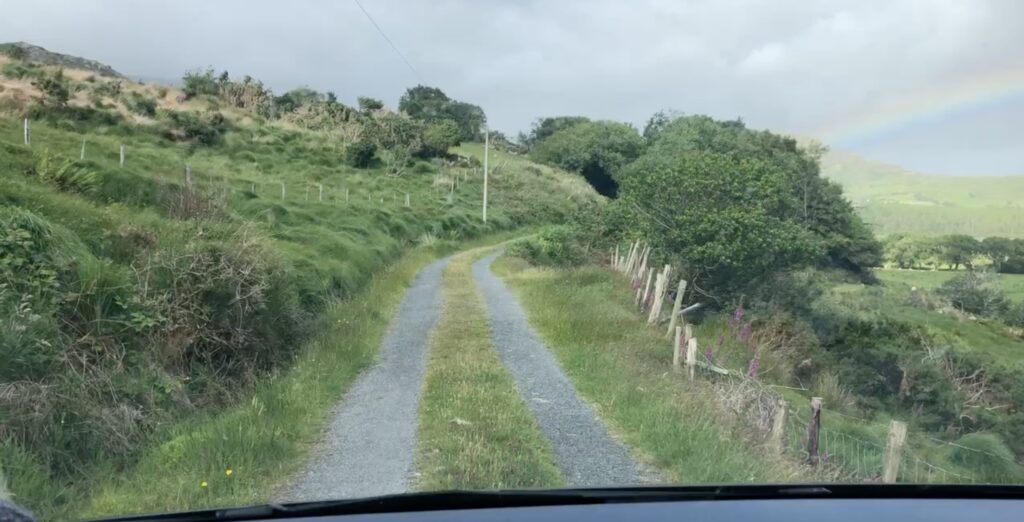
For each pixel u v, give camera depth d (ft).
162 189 55.83
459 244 123.95
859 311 74.43
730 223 61.41
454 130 225.56
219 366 32.99
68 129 109.60
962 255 134.92
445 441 22.95
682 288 47.70
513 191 199.21
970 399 53.21
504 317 51.98
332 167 157.28
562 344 40.98
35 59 196.13
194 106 164.04
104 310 28.94
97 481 20.99
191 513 10.30
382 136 200.13
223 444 21.71
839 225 115.96
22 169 48.98
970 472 37.24
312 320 43.45
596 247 97.55
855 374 54.49
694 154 72.90
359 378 33.88
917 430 47.26
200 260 34.99
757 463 22.35
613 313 52.24
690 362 35.70
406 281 71.15
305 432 25.11
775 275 66.08
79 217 36.73
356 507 10.27
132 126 124.26
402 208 128.36
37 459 20.45
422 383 32.81
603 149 272.31
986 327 85.30
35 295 25.95
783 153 126.72
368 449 23.32
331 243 67.67
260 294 36.27
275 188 102.01
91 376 25.14
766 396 32.22
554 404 29.50
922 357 56.18
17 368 22.74
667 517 9.96
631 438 24.99
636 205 69.62
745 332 54.13
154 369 28.37
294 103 223.51
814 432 26.63
